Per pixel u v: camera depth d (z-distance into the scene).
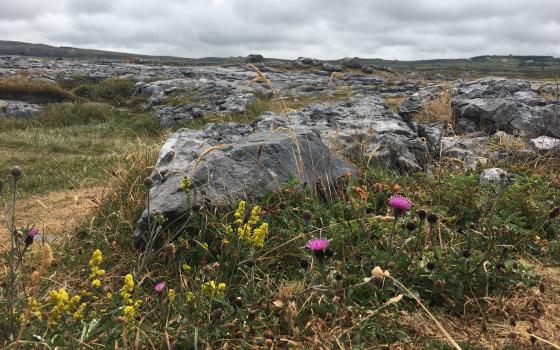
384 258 3.49
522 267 3.50
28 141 12.73
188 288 3.44
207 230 4.11
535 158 6.84
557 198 4.76
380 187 4.70
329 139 7.07
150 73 27.09
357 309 3.03
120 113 18.03
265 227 3.40
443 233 4.14
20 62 34.66
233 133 8.75
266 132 6.15
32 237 3.23
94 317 2.93
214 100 17.97
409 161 6.43
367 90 19.91
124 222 4.86
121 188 6.00
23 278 3.81
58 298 2.68
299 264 3.72
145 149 7.23
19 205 7.23
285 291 3.29
